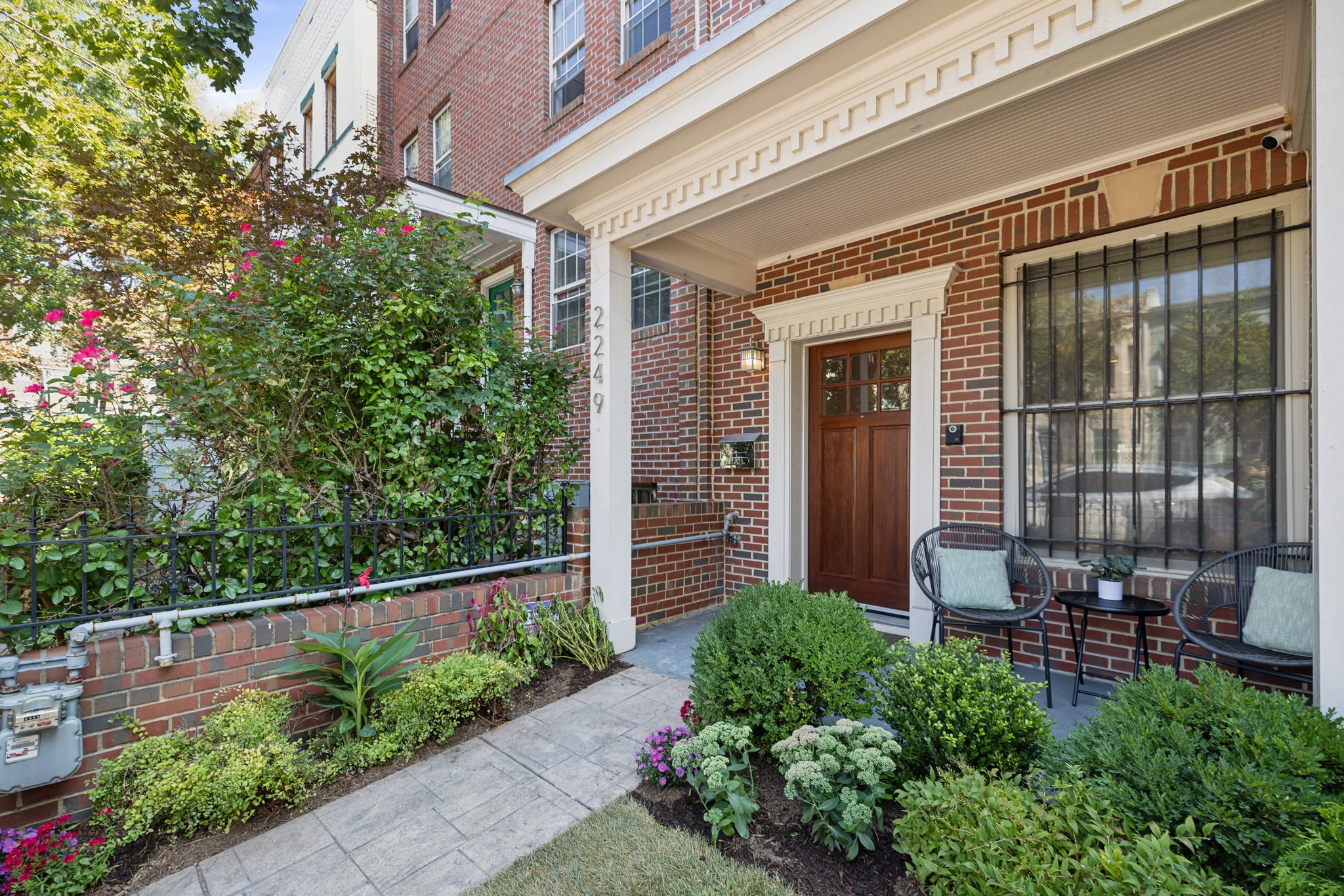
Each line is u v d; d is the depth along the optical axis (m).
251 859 1.99
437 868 1.92
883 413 4.39
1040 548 3.52
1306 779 1.38
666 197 3.51
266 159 5.73
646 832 2.05
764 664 2.41
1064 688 3.14
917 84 2.47
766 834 2.01
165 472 3.00
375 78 9.67
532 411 4.02
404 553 3.38
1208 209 2.96
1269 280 2.84
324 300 3.33
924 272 3.78
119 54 7.09
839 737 2.13
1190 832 1.35
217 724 2.30
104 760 2.17
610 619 3.86
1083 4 2.04
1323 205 1.63
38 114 6.89
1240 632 2.65
